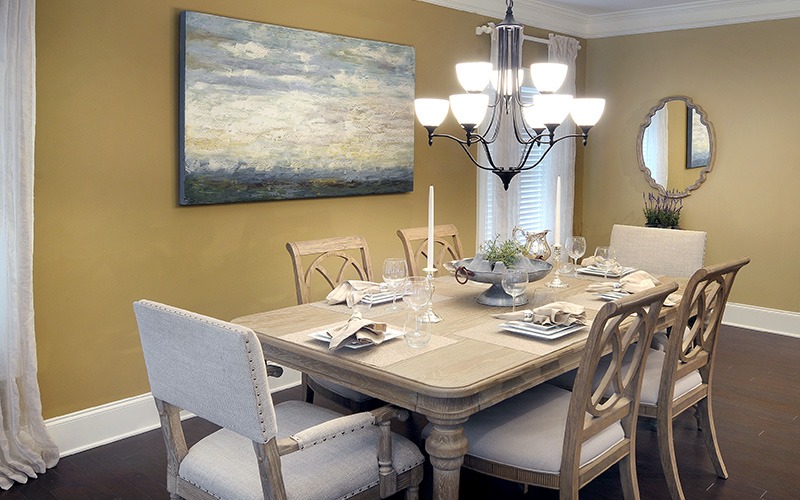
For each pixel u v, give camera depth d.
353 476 2.11
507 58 3.02
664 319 3.04
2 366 3.02
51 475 3.11
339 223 4.45
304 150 4.11
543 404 2.59
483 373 2.15
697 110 5.91
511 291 2.66
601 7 5.97
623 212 6.46
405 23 4.74
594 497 2.92
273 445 1.87
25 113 2.93
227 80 3.70
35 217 3.15
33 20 2.93
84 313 3.36
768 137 5.58
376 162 4.54
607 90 6.44
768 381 4.39
